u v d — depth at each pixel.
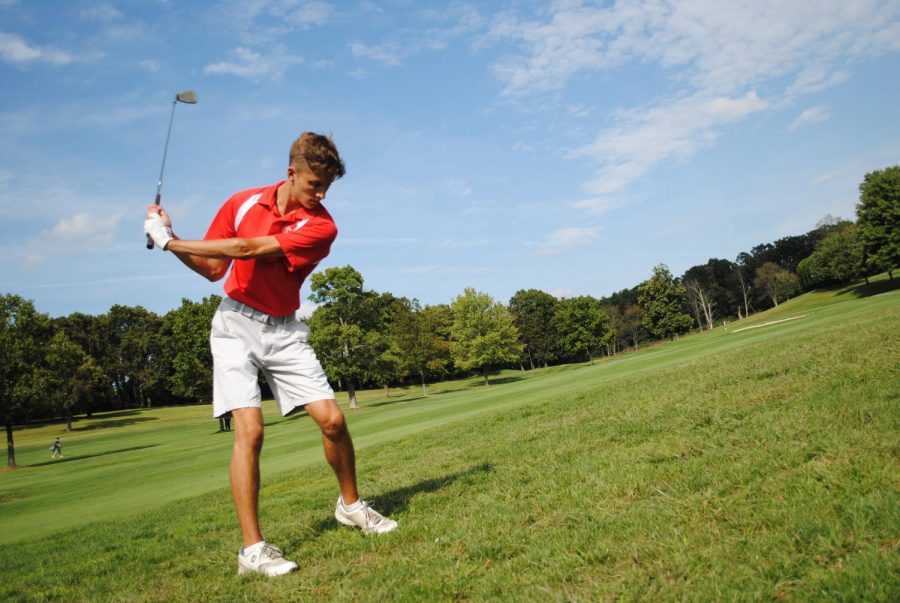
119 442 40.91
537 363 98.12
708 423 4.90
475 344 62.03
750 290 107.94
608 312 103.50
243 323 3.50
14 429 61.28
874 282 72.56
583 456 4.77
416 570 2.80
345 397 68.25
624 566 2.41
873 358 6.04
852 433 3.52
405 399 49.03
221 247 3.25
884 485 2.66
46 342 35.09
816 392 5.11
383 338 44.12
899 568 1.95
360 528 3.72
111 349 77.56
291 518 4.66
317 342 42.56
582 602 2.13
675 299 85.62
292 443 17.27
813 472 3.00
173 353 73.62
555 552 2.68
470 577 2.61
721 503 2.88
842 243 77.00
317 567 3.14
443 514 3.78
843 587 1.89
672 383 8.37
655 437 4.86
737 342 20.11
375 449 9.53
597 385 13.28
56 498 12.65
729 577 2.10
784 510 2.59
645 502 3.17
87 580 3.82
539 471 4.52
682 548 2.43
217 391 3.46
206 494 8.73
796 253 115.69
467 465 5.63
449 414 16.64
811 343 8.95
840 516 2.44
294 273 3.57
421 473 5.72
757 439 3.93
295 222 3.46
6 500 13.78
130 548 4.87
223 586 3.12
